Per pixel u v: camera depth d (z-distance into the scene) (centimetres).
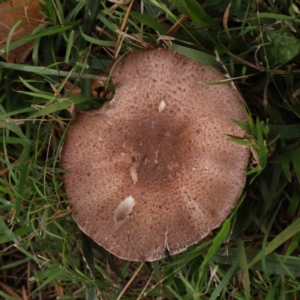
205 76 46
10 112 50
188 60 46
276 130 47
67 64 52
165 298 52
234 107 46
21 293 55
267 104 48
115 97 47
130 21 49
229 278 48
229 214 46
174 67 46
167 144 46
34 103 51
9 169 49
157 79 46
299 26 47
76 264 52
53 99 48
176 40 49
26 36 49
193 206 46
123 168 47
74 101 49
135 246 47
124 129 47
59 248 52
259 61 49
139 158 47
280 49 47
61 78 52
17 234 50
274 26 48
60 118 49
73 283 53
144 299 52
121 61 47
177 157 46
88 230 47
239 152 46
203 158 46
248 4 48
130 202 47
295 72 48
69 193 48
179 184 46
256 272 50
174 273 50
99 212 47
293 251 49
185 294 51
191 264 50
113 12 50
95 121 47
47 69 50
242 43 49
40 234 50
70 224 51
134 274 50
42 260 52
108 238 47
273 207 49
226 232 45
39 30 50
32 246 51
